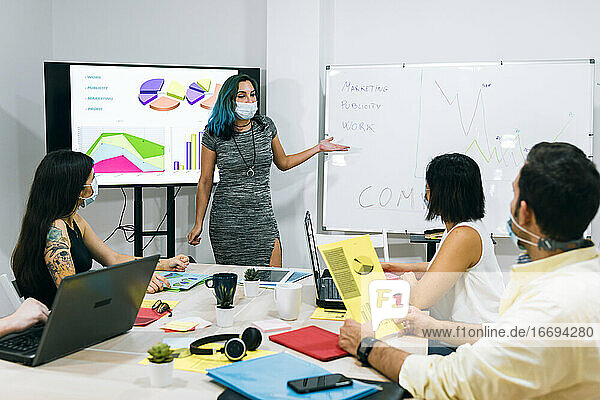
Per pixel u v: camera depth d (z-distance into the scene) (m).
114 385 1.40
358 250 1.78
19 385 1.40
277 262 3.78
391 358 1.44
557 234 1.21
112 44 4.38
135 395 1.35
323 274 2.59
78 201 2.20
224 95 3.54
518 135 3.76
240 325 1.87
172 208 3.95
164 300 2.16
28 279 2.11
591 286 1.17
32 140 4.14
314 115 4.00
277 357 1.54
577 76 3.68
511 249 3.87
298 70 3.99
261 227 3.70
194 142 3.85
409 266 2.40
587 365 1.16
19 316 1.71
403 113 3.90
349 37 4.12
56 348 1.53
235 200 3.66
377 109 3.94
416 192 3.91
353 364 1.55
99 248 2.48
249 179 3.66
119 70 3.72
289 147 4.05
